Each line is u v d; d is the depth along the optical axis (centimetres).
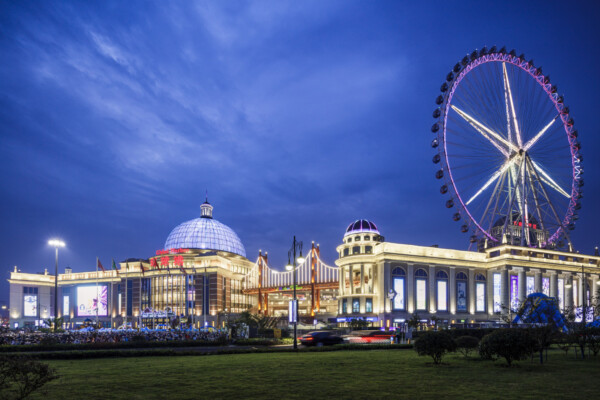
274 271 16062
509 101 10569
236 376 2645
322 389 2152
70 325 16900
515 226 14038
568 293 12669
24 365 1591
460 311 11912
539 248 12506
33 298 19088
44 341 5506
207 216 18812
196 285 15462
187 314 15162
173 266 15825
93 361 3797
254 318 10156
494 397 1914
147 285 16212
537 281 12331
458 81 9769
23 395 1622
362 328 9888
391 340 6394
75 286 17912
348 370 2909
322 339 5666
